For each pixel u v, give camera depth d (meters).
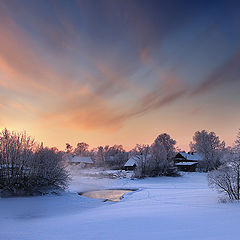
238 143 16.22
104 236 6.72
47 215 14.84
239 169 15.56
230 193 15.57
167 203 15.73
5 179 23.30
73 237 6.82
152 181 47.12
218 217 8.79
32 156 25.75
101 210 15.04
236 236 5.77
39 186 25.08
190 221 8.27
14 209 16.77
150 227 7.64
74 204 19.77
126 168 79.19
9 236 7.24
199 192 22.50
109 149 133.00
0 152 23.83
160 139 89.31
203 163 77.38
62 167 28.23
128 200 22.03
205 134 81.50
